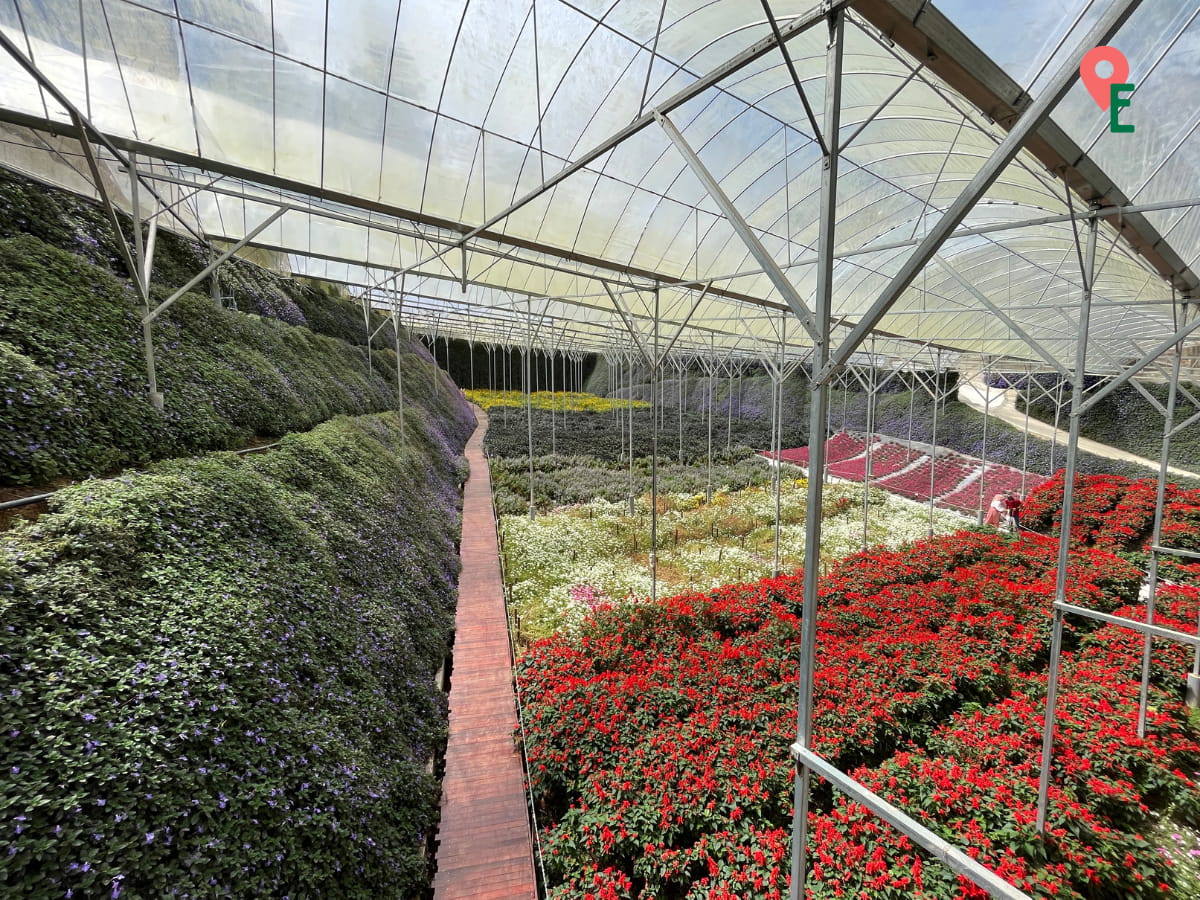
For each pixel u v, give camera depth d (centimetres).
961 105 649
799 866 294
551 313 2689
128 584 426
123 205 1088
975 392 4088
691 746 582
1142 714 686
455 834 489
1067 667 857
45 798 269
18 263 688
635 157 977
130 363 706
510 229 1019
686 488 2181
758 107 894
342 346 1861
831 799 566
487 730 627
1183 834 564
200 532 532
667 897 469
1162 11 457
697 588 1221
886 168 1045
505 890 439
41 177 888
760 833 486
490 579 1056
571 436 3173
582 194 1030
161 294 926
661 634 870
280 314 1608
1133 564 1347
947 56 375
